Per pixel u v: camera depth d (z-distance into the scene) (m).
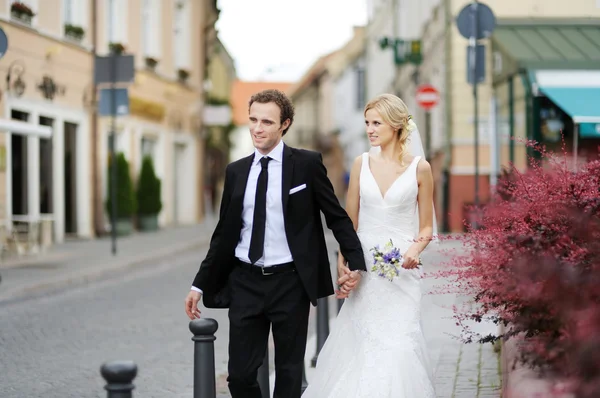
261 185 6.07
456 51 29.92
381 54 58.84
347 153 77.12
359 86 71.75
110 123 29.70
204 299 6.27
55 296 15.62
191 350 10.73
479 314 6.45
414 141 6.74
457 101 29.83
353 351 6.59
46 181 25.52
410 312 6.53
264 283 6.07
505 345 7.06
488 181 28.50
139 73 31.75
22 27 23.12
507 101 24.92
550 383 4.44
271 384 8.80
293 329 6.05
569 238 5.60
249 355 6.10
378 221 6.56
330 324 12.30
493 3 28.53
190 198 39.66
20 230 20.39
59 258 21.03
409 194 6.53
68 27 26.39
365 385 6.29
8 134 22.05
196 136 40.44
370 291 6.53
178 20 38.34
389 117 6.55
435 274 6.61
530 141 7.66
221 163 55.91
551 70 22.06
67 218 27.33
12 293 15.26
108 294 15.94
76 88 27.05
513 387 5.14
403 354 6.38
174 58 36.91
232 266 6.24
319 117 96.88
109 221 29.48
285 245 6.07
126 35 31.03
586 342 3.97
